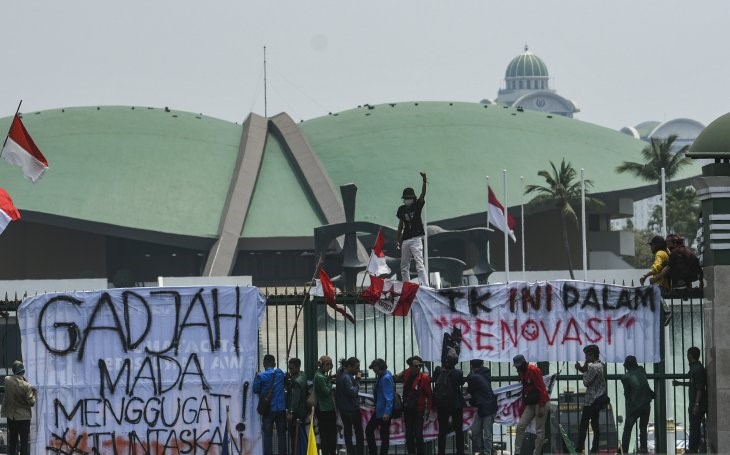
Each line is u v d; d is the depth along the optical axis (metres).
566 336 61.66
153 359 58.84
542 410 59.47
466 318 61.44
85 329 58.94
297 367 59.31
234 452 58.81
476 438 60.25
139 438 58.66
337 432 61.12
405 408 60.06
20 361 59.66
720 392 60.25
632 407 60.09
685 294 62.75
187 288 59.06
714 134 61.72
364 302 61.06
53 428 58.72
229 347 58.94
